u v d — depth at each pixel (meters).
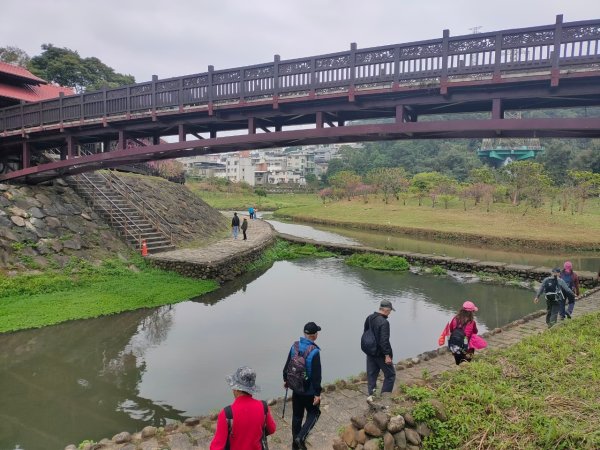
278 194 84.12
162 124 14.09
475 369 5.59
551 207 36.25
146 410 7.46
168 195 27.66
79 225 17.42
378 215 42.59
